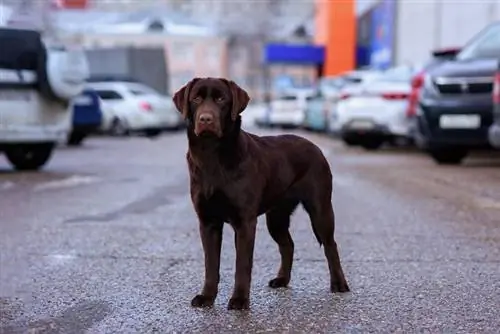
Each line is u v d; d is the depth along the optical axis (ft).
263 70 197.06
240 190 13.15
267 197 13.88
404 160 41.55
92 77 82.38
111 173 36.29
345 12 120.47
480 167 36.50
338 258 15.15
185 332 12.50
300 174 14.58
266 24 218.38
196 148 13.09
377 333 12.43
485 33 39.14
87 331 12.59
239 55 225.35
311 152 14.82
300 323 12.94
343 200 26.78
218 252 14.01
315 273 16.52
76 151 51.49
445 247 19.10
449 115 35.04
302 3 216.54
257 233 20.83
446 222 22.38
